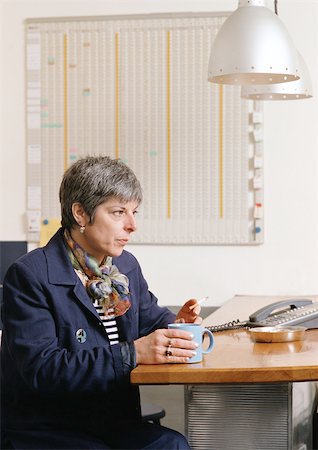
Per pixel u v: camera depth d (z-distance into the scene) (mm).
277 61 2684
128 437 2145
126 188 2160
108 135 4238
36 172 4316
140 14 4184
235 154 4113
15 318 2068
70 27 4258
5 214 4355
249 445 2225
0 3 4305
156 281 4223
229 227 4133
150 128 4191
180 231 4172
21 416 2115
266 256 4125
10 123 4340
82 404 2145
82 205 2164
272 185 4109
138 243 4223
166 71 4168
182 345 1958
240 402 2227
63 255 2188
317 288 4098
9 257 4328
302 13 4059
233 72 2684
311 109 4074
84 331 2145
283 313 2875
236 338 2430
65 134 4285
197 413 2258
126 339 2271
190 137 4152
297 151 4086
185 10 4168
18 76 4320
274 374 1855
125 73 4207
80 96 4262
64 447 2051
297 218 4098
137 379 1872
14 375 2127
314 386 3066
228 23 2764
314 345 2260
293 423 2260
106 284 2221
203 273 4180
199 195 4152
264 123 4105
